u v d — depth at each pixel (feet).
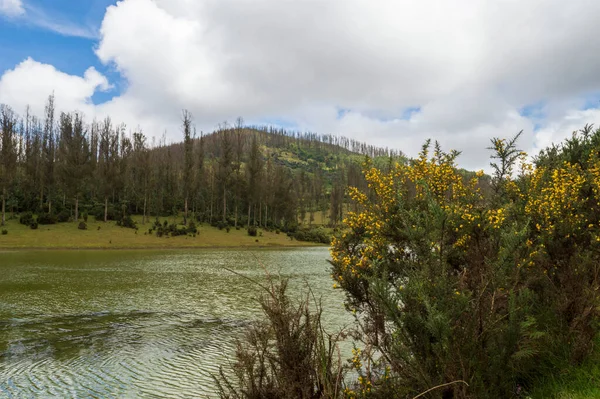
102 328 43.11
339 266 20.63
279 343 12.79
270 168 353.10
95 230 190.80
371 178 22.47
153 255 139.33
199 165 292.20
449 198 22.17
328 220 376.07
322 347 12.70
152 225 218.79
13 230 172.35
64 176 203.41
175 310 52.19
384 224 19.31
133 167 276.41
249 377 13.32
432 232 12.94
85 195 246.88
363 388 12.65
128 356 33.68
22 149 261.03
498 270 12.66
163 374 29.45
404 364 11.94
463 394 10.26
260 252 168.86
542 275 16.28
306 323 12.97
